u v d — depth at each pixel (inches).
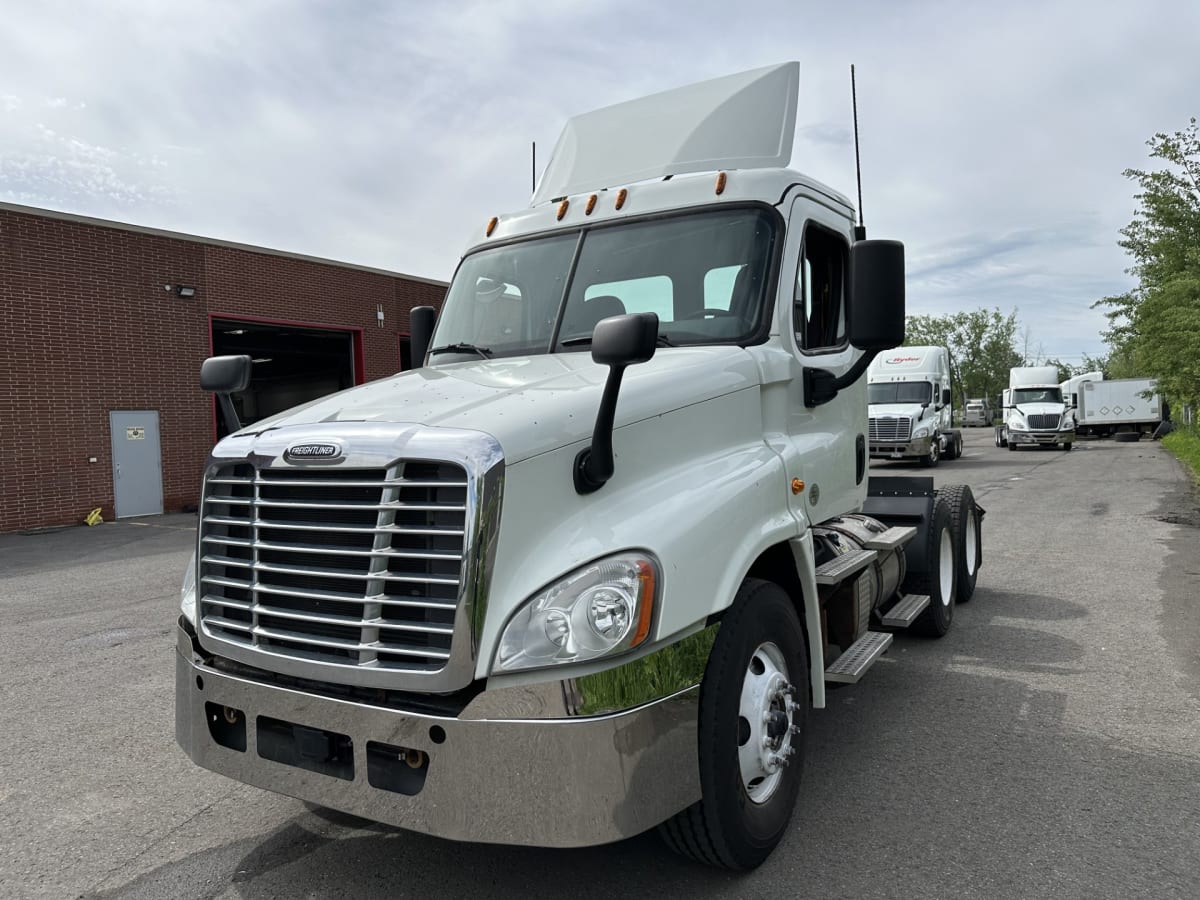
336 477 107.0
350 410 117.4
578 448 109.0
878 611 210.8
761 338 148.0
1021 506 559.8
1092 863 124.0
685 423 125.9
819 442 162.9
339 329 936.9
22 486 675.4
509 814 97.0
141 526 678.5
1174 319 709.9
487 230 183.5
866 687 205.8
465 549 97.3
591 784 97.5
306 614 108.1
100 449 724.7
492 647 97.8
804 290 161.5
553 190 189.6
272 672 113.4
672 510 114.1
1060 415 1268.5
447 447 100.0
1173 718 181.2
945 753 165.6
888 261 137.0
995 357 3284.9
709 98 181.8
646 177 175.6
